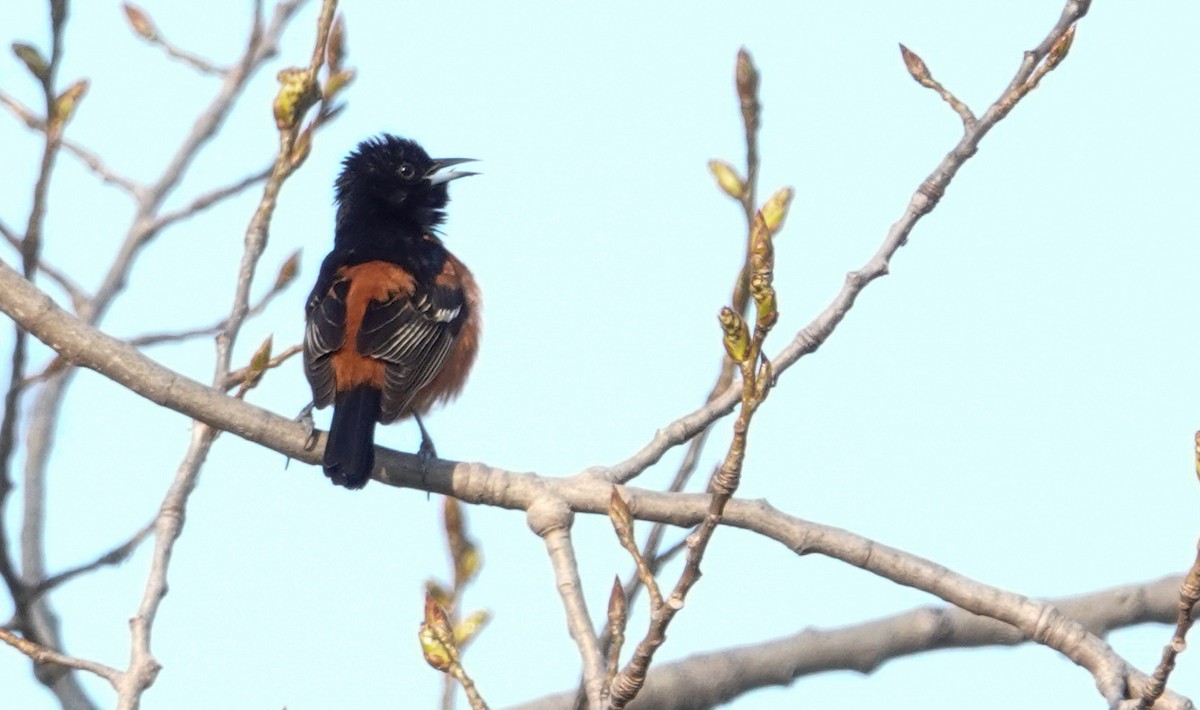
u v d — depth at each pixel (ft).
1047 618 31.27
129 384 33.58
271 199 37.52
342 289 41.65
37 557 47.24
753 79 34.01
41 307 32.96
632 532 25.54
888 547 32.55
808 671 40.86
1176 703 27.68
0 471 39.42
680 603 24.04
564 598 31.12
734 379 35.04
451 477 33.60
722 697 40.37
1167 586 41.29
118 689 31.01
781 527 32.53
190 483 35.53
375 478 34.35
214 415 34.01
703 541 23.90
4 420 38.93
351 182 49.98
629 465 33.45
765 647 40.96
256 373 36.99
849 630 41.04
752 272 23.25
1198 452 24.58
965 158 33.91
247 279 37.24
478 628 32.27
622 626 26.53
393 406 39.09
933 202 33.99
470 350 44.93
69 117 34.76
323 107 39.34
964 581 32.14
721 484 23.67
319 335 39.91
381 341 39.65
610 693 25.04
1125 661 30.83
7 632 31.17
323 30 37.40
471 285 46.09
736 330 23.25
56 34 34.71
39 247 34.58
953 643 41.45
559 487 33.09
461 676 26.35
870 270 33.86
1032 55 33.94
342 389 39.06
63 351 33.12
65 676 42.47
